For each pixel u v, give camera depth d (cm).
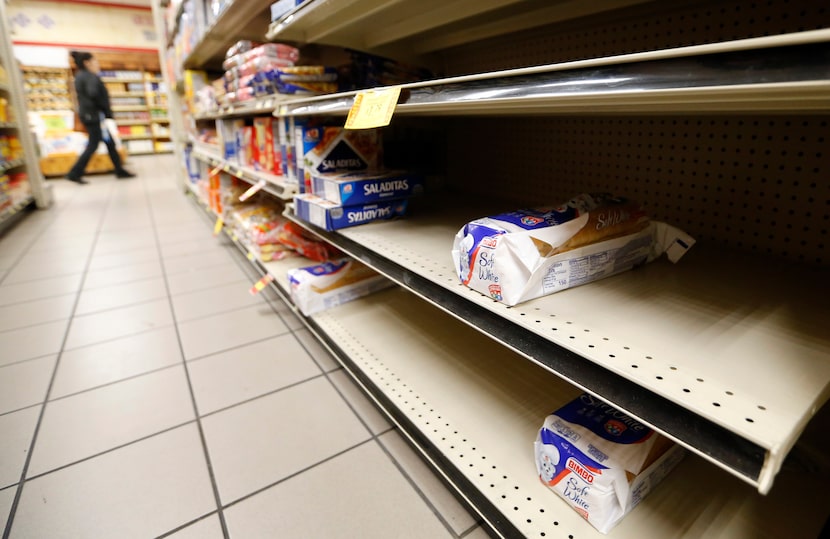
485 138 179
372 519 100
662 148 120
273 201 282
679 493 84
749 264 97
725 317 73
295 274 173
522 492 88
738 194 106
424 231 133
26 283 250
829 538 72
